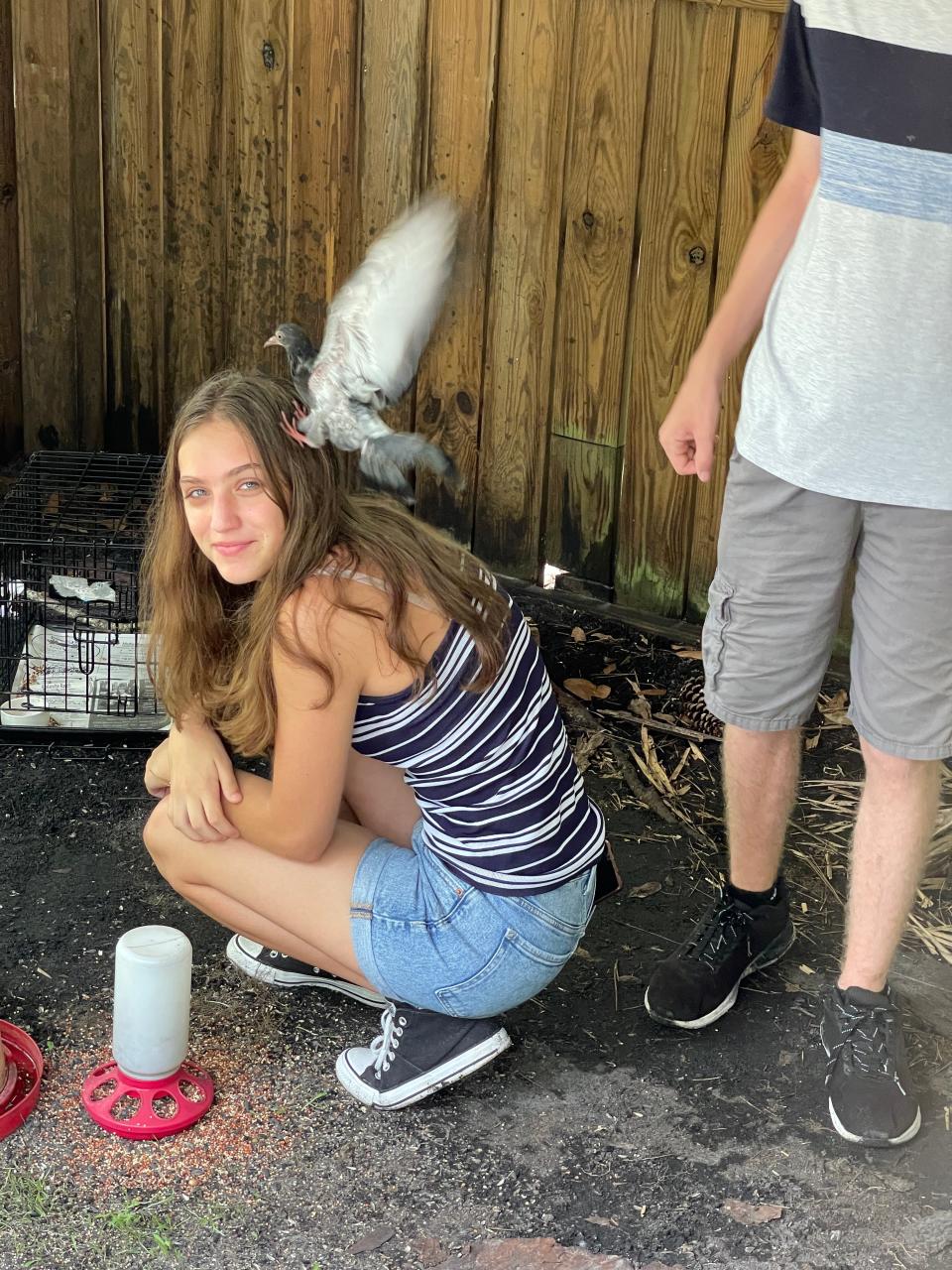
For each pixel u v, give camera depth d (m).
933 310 2.17
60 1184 2.23
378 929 2.31
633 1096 2.49
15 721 3.51
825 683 4.01
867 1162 2.36
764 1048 2.62
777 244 2.44
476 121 4.14
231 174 4.61
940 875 3.17
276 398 2.13
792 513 2.36
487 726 2.21
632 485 4.26
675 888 3.12
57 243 4.85
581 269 4.13
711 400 2.52
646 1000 2.67
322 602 2.11
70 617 3.88
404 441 1.85
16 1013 2.59
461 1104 2.44
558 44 3.97
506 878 2.27
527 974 2.31
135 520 4.23
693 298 3.98
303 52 4.36
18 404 5.05
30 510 4.21
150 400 4.98
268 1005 2.66
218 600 2.32
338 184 4.43
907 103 2.11
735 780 2.60
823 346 2.25
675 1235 2.20
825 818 3.39
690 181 3.89
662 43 3.83
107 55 4.64
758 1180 2.31
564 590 4.48
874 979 2.42
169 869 2.43
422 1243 2.16
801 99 2.34
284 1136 2.35
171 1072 2.37
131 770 3.45
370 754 2.27
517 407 4.36
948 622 2.26
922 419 2.21
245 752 2.29
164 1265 2.10
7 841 3.14
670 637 4.23
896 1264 2.16
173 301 4.84
